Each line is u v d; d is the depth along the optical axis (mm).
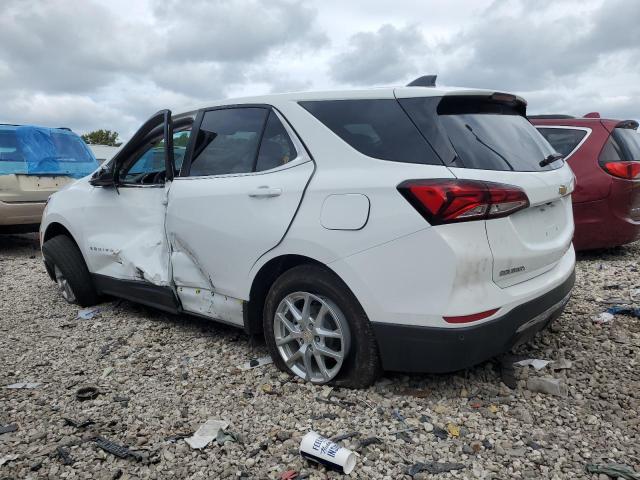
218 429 2986
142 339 4457
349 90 3400
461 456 2688
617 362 3635
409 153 3027
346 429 2939
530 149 3465
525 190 3029
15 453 2848
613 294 5094
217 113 4078
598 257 6879
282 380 3525
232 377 3646
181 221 4059
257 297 3721
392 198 2939
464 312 2816
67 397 3471
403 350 3006
